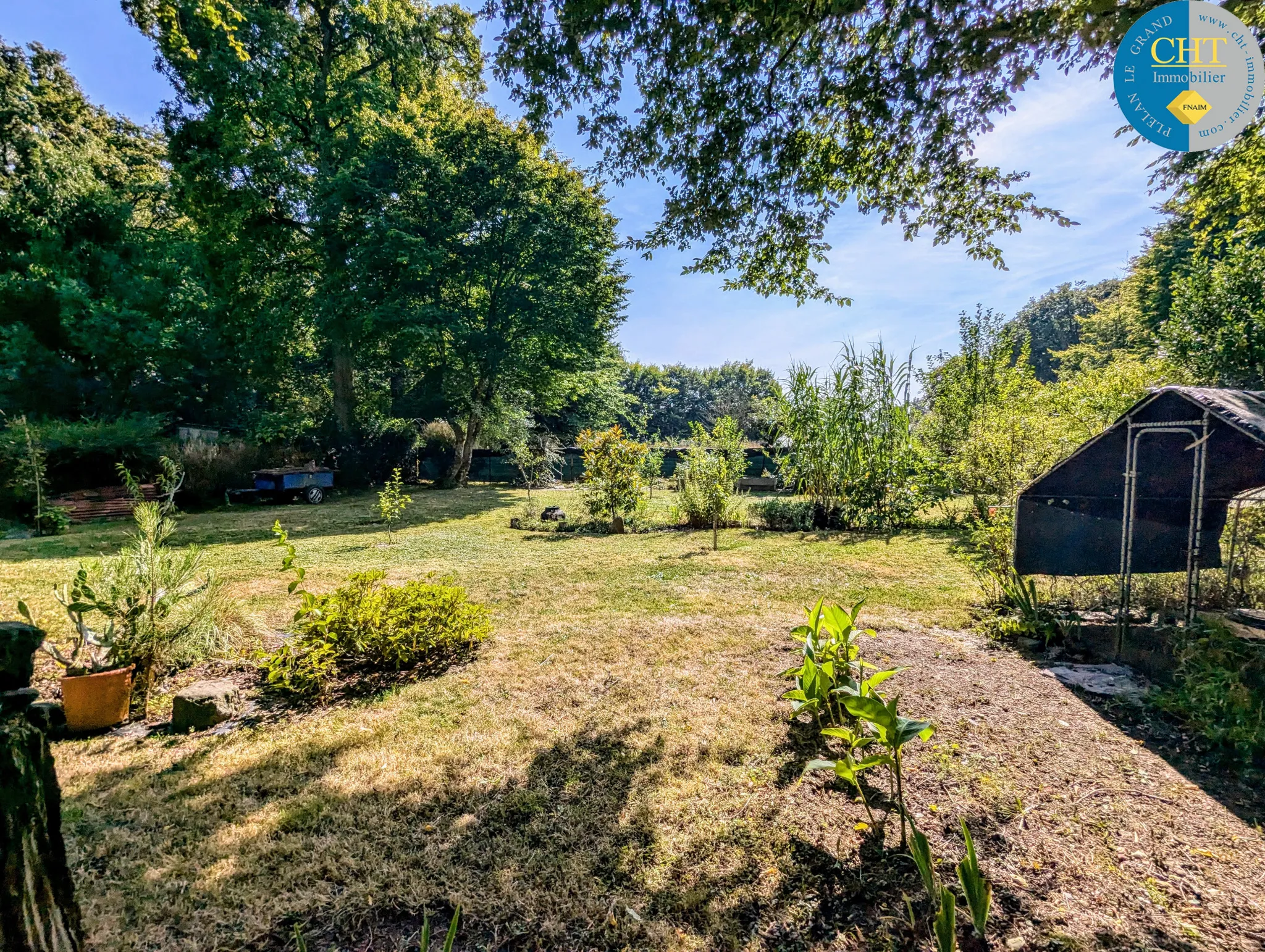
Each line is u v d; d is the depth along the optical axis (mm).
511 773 2451
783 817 2094
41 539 9203
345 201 14938
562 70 3865
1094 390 8008
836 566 6637
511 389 19875
